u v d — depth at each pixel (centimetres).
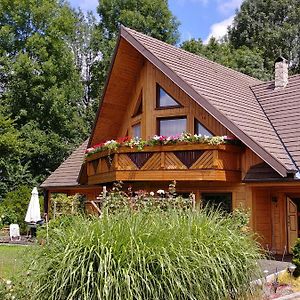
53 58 3316
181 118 1611
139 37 1659
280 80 1795
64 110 3281
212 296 598
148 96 1691
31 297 570
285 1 4591
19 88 3172
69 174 2133
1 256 1267
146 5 3772
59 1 3850
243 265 655
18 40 3325
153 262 566
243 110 1570
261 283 690
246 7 4703
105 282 525
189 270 570
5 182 2944
